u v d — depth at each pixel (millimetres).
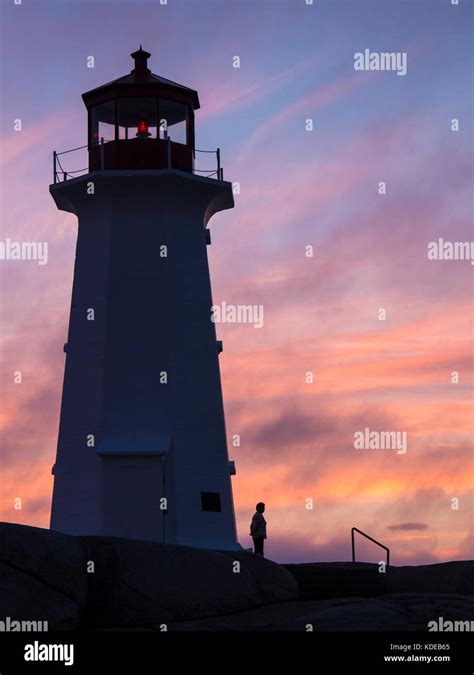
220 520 42562
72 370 43688
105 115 44906
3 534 29266
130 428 42344
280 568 35812
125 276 43719
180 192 44281
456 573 39156
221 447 43438
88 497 42000
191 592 32469
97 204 44625
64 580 29906
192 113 45312
